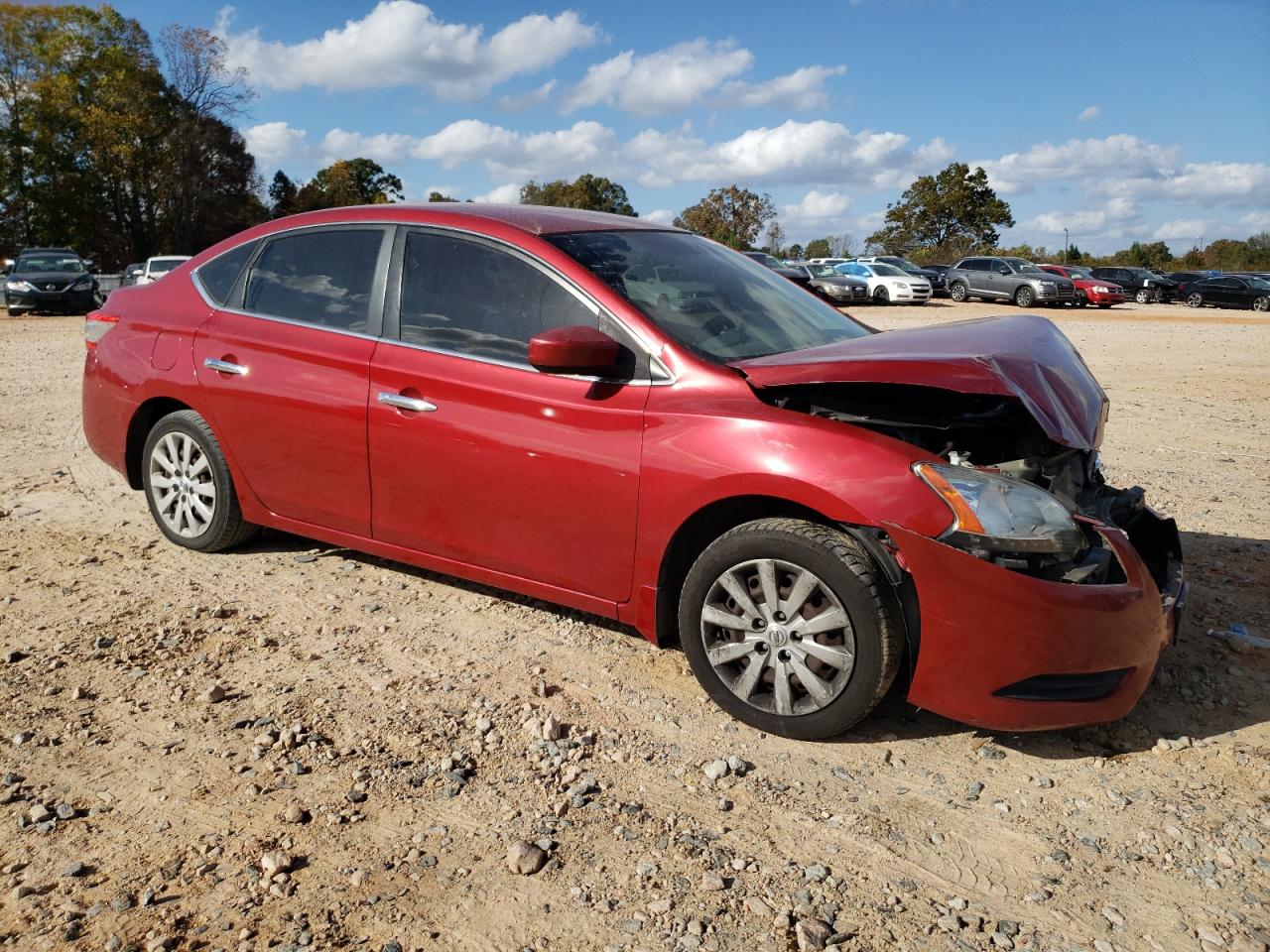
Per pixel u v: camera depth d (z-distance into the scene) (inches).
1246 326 960.9
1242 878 97.0
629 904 92.2
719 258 164.4
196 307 177.3
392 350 150.1
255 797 108.2
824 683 118.1
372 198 3715.6
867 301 1282.0
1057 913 91.9
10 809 105.4
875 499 112.4
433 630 152.2
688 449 123.3
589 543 134.0
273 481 167.0
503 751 118.5
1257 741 122.6
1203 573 179.6
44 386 395.5
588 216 161.8
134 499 220.4
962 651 112.1
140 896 91.9
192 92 2193.7
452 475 143.9
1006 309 1266.0
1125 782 113.9
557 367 124.0
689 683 136.2
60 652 142.8
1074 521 115.6
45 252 965.2
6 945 85.3
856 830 104.4
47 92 2060.8
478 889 94.0
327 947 85.7
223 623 153.7
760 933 88.7
